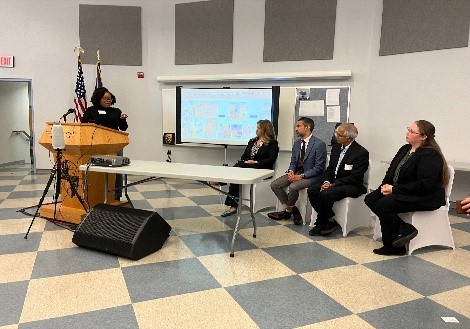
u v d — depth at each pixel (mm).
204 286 2086
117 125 3809
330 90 4824
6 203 3867
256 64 5227
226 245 2814
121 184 3764
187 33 5516
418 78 4242
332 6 4707
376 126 4613
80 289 2002
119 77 5809
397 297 2014
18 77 5848
